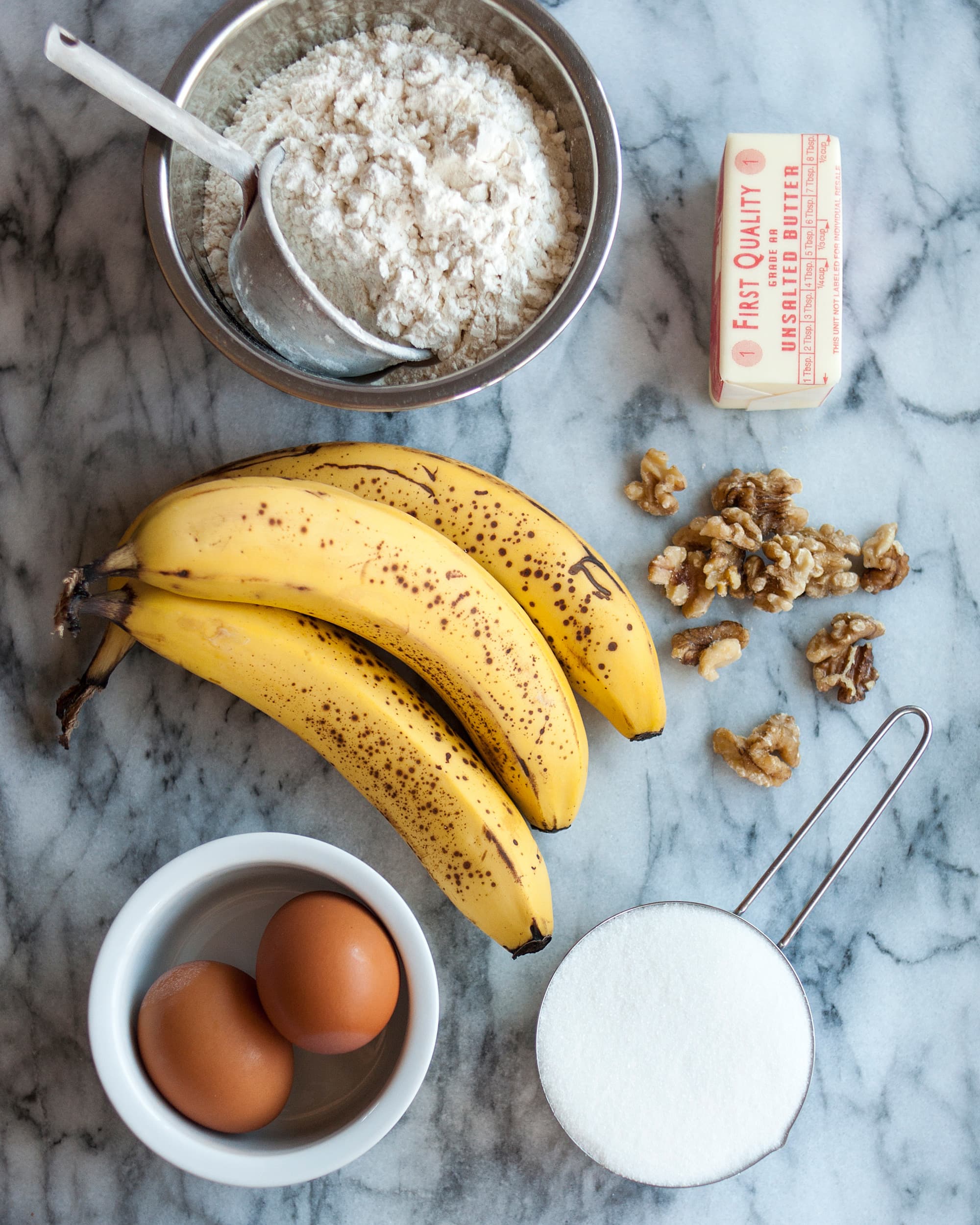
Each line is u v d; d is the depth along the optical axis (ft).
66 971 2.91
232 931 2.78
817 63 3.08
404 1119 2.92
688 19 3.06
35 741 2.93
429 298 2.56
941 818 3.06
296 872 2.70
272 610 2.37
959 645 3.08
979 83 3.10
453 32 2.70
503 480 3.01
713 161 3.06
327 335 2.45
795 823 3.03
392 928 2.42
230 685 2.45
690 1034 2.79
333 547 2.20
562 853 2.99
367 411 2.47
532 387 3.02
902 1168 2.99
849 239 3.10
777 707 3.05
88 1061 2.90
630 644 2.67
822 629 3.06
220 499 2.13
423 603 2.33
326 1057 2.74
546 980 2.94
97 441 2.96
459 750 2.61
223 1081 2.35
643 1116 2.77
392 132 2.53
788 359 2.73
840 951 3.03
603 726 3.02
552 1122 2.93
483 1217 2.91
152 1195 2.88
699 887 3.00
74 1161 2.89
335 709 2.45
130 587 2.29
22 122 2.96
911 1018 3.03
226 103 2.67
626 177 3.04
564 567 2.64
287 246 2.33
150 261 2.96
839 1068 3.01
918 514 3.09
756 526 2.93
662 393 3.05
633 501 3.03
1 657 2.93
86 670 2.85
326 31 2.68
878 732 2.79
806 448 3.07
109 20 2.96
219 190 2.64
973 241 3.10
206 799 2.94
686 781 3.02
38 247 2.96
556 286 2.68
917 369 3.10
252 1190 2.89
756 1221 2.96
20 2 2.95
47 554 2.94
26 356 2.96
